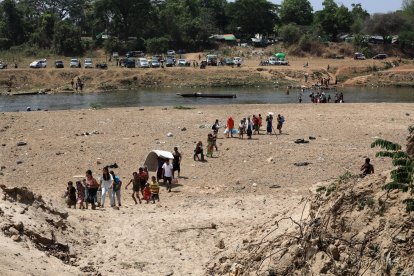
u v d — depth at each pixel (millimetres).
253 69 102312
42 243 16000
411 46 130000
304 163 31688
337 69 107125
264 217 19328
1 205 16609
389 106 57062
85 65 102625
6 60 112250
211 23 141875
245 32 148875
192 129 43219
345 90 90062
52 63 111000
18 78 93188
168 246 17219
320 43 128125
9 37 127562
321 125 44969
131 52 122438
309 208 13875
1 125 45219
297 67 106500
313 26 139375
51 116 50219
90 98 77812
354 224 11875
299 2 151750
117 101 73375
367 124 45469
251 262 13484
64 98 78188
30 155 34750
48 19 127750
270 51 128125
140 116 50000
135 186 24531
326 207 12766
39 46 125000
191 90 89062
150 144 37562
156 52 126688
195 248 17078
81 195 22828
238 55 125250
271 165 31703
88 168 31859
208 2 160250
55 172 31000
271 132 41812
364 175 13398
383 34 135625
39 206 18062
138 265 15844
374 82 99625
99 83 93188
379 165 31094
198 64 110125
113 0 130500
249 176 29500
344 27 141625
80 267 15203
